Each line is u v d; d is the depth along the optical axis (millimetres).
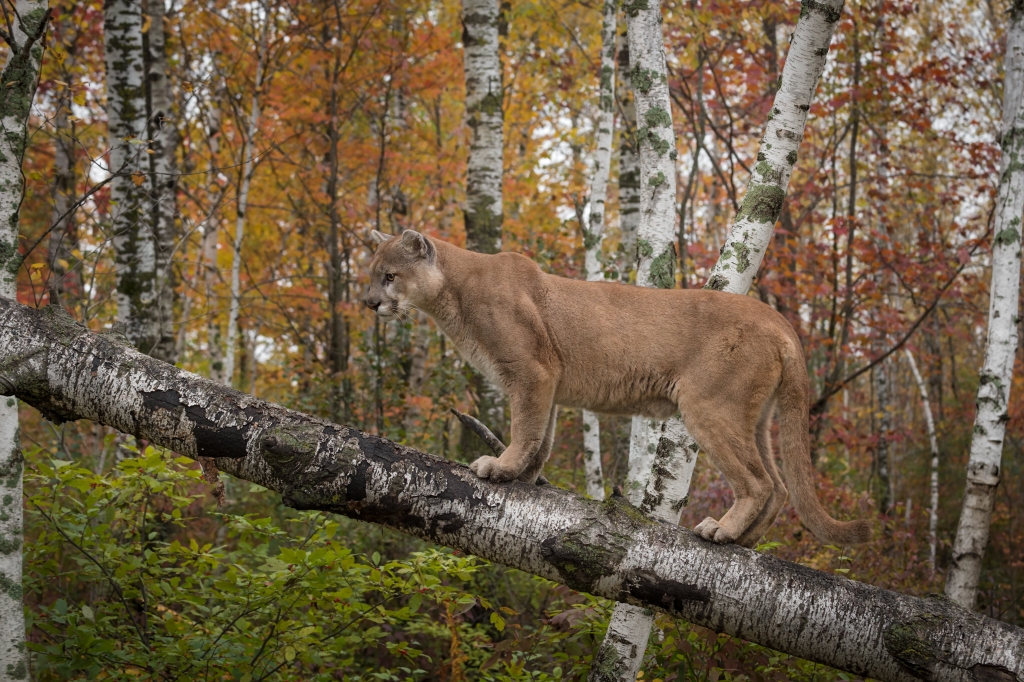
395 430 8523
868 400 16047
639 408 4062
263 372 15344
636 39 5184
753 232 4164
